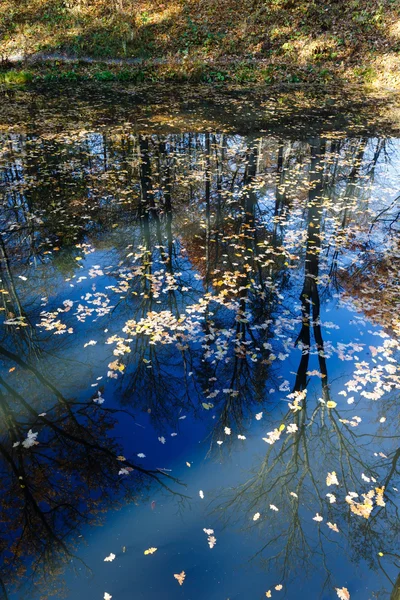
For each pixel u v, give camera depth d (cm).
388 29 1764
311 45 1773
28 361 434
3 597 252
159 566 266
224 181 855
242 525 291
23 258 610
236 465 334
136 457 340
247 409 380
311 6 1866
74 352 443
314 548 278
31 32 1916
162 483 320
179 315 491
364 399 389
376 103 1395
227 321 482
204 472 329
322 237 654
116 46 1842
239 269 579
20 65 1781
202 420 371
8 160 936
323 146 1023
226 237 657
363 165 925
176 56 1809
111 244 646
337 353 438
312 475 327
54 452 345
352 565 269
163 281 555
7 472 330
